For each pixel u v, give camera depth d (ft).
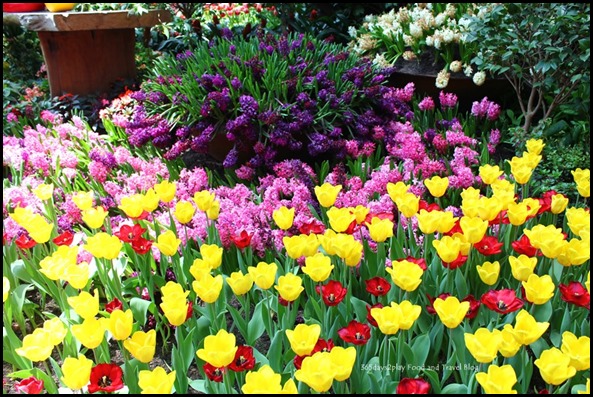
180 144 13.61
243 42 16.63
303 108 14.05
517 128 15.14
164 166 13.25
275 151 12.91
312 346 6.09
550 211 10.07
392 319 6.37
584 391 6.51
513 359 6.98
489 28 14.73
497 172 9.75
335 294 7.40
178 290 7.01
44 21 17.66
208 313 8.11
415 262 7.92
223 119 13.89
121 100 16.96
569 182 13.74
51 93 19.22
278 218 8.50
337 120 14.39
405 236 9.93
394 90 17.19
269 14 25.30
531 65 14.75
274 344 7.07
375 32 19.27
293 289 6.84
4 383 8.09
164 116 15.01
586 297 7.16
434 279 8.58
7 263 9.34
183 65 16.24
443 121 15.12
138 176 12.53
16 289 8.98
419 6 20.25
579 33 13.80
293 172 12.45
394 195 9.03
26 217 8.63
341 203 11.39
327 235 7.98
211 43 17.16
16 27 22.53
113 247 7.94
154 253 9.68
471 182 11.98
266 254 9.43
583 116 16.10
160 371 5.88
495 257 9.17
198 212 10.50
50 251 10.03
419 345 7.09
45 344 6.55
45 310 9.62
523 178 9.84
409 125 14.92
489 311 7.74
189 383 7.04
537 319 7.51
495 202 8.38
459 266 8.23
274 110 13.37
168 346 8.70
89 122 17.99
